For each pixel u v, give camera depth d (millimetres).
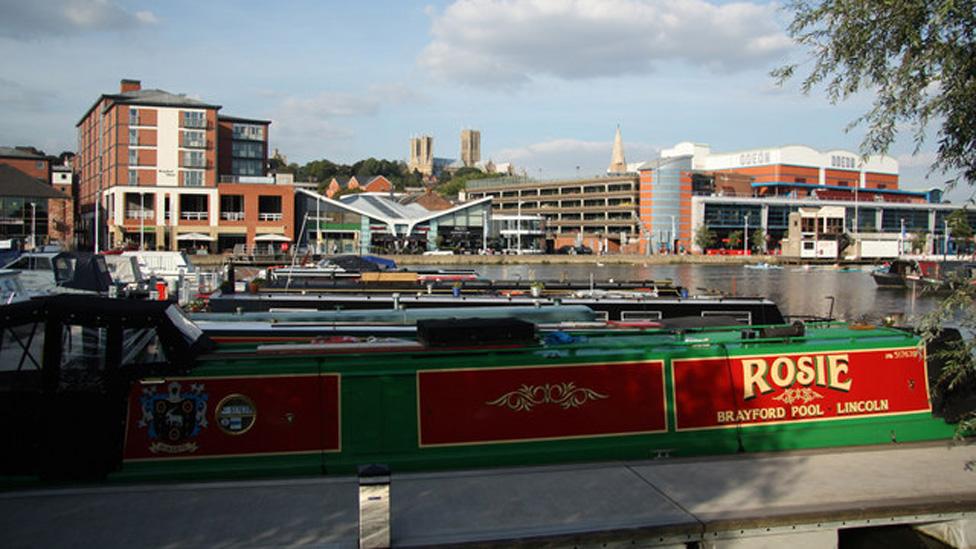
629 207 146250
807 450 10078
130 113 90500
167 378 8484
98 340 8320
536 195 165625
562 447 9375
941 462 9555
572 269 106938
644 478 8789
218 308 18000
